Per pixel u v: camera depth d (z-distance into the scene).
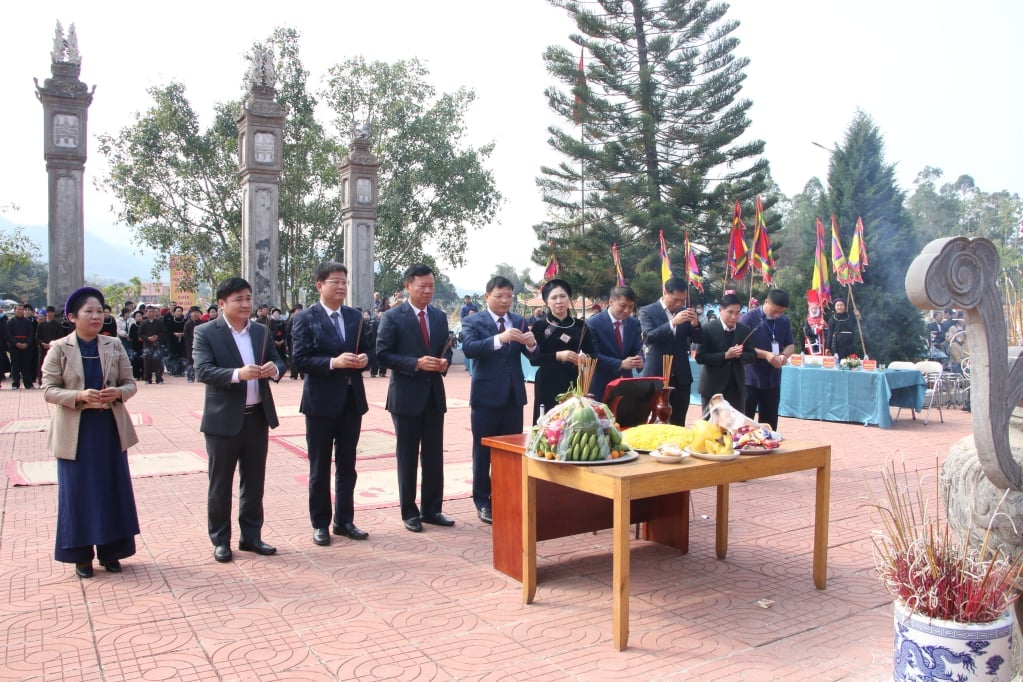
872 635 3.50
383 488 6.50
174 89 25.72
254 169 17.86
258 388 4.69
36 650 3.32
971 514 2.64
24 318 14.55
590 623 3.64
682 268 23.45
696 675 3.09
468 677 3.07
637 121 23.58
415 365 5.12
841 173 19.41
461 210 29.08
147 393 14.12
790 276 29.38
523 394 5.50
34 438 8.94
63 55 17.06
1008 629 2.45
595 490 3.44
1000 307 2.45
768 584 4.19
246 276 18.05
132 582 4.18
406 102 28.62
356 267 20.66
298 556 4.66
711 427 3.73
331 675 3.09
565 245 25.48
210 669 3.14
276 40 26.39
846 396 10.39
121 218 25.97
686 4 23.31
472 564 4.52
